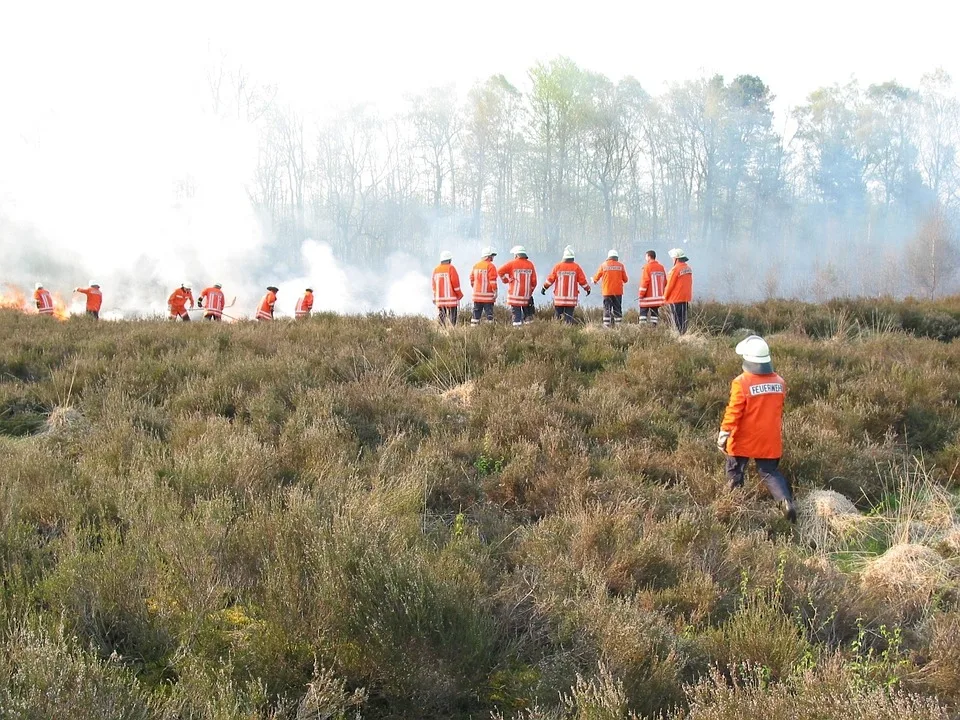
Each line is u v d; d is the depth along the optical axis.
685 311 12.70
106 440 5.80
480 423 6.77
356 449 5.93
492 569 4.11
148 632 3.24
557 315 13.95
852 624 3.78
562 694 3.00
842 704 2.65
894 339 10.76
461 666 3.08
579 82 52.53
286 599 3.27
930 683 3.14
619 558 4.16
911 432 7.02
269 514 4.18
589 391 7.73
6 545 3.78
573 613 3.52
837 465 5.95
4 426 6.89
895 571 4.37
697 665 3.28
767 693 2.87
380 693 3.07
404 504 4.71
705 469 5.91
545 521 4.70
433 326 11.66
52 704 2.39
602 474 5.63
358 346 9.31
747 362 5.52
